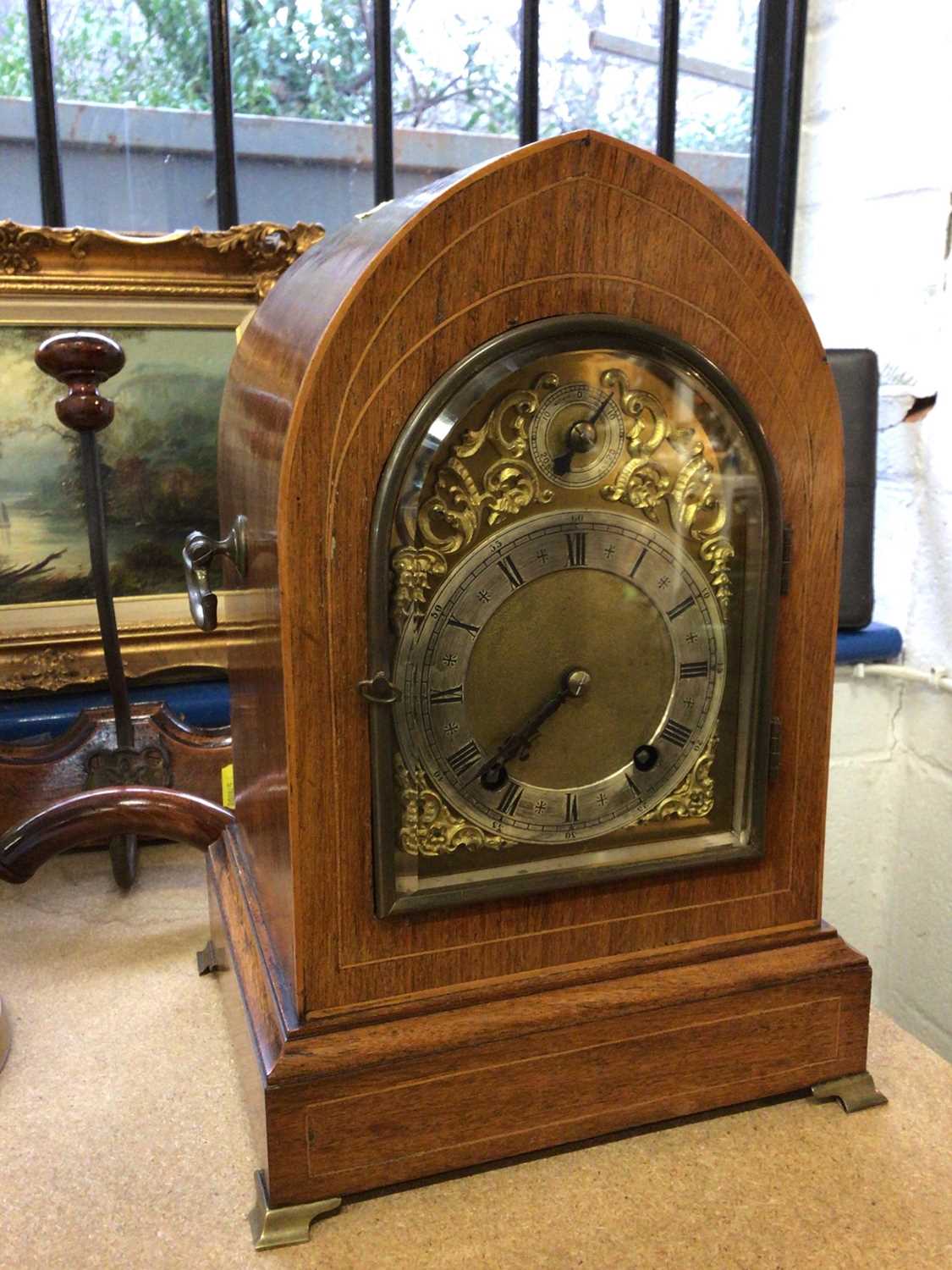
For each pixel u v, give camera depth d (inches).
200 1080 27.2
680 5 47.6
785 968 25.5
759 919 26.1
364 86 45.2
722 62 48.8
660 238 21.6
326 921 22.4
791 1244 21.8
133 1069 27.6
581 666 23.4
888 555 47.1
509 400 21.6
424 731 22.4
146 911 36.2
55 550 39.9
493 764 23.2
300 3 43.4
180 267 39.3
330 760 21.7
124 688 36.4
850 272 47.5
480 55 46.2
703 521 23.8
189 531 41.1
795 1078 26.1
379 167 46.2
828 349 44.2
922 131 42.7
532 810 23.8
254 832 27.8
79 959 33.1
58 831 32.4
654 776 24.7
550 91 47.5
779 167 49.9
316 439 20.1
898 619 46.9
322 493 20.4
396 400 20.5
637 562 23.3
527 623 22.7
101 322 38.7
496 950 23.9
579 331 21.2
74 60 41.7
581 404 22.2
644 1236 22.0
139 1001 30.8
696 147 49.7
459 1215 22.7
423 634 21.9
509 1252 21.6
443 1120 23.2
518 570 22.3
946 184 41.9
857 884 49.2
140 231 43.0
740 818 25.4
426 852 23.1
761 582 23.9
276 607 21.5
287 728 21.3
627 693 24.0
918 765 46.8
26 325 38.0
